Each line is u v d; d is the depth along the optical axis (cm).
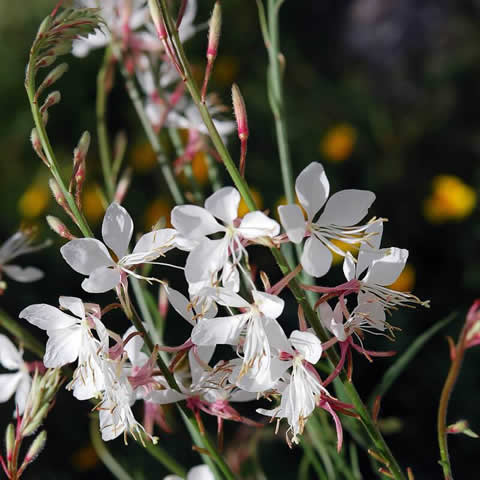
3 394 69
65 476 113
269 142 154
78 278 130
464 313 125
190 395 64
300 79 178
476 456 113
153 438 62
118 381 61
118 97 159
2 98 165
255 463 77
